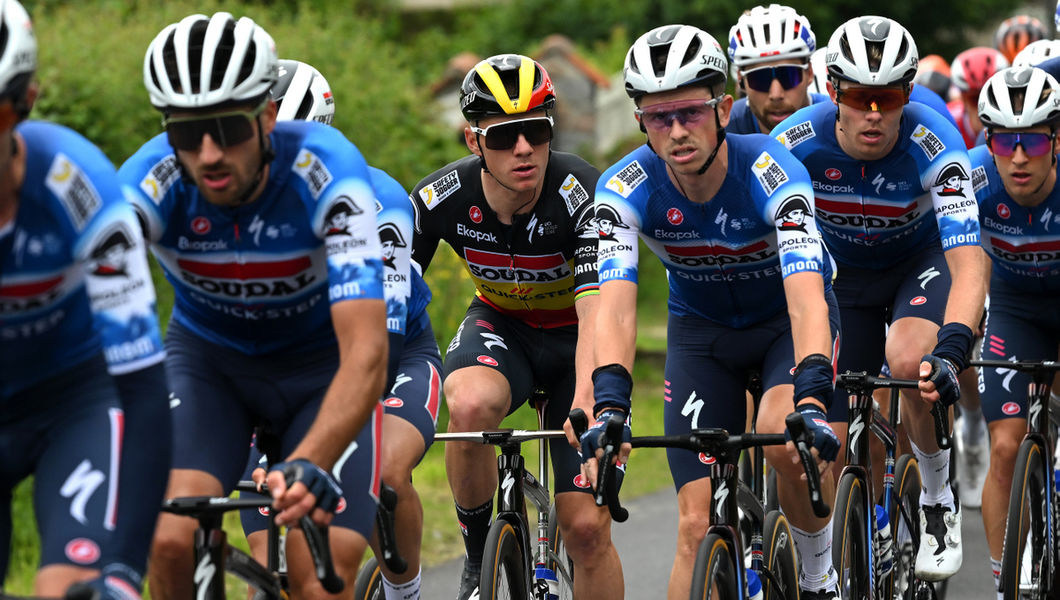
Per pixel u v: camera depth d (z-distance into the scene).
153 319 8.02
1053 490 15.86
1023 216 16.11
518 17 80.31
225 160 8.98
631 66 11.85
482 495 13.61
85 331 8.23
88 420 8.04
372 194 9.52
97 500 7.59
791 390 12.83
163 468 7.85
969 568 20.08
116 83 27.80
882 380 13.77
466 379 13.49
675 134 11.76
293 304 10.19
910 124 15.53
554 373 14.32
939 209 15.05
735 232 12.73
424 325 13.20
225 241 9.81
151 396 7.87
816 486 10.11
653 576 19.89
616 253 12.57
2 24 7.33
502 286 14.02
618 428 10.30
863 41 14.77
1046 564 15.45
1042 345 16.64
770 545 13.01
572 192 13.41
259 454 12.66
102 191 7.81
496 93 12.61
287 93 12.41
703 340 13.78
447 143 38.38
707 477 12.68
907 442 17.16
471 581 13.73
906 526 16.48
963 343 13.55
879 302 16.98
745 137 12.77
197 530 8.87
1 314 7.81
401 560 10.30
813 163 16.19
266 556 11.71
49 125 7.93
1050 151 15.48
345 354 9.08
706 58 11.66
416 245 14.03
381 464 10.54
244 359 10.62
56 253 7.74
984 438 23.12
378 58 40.47
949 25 69.25
